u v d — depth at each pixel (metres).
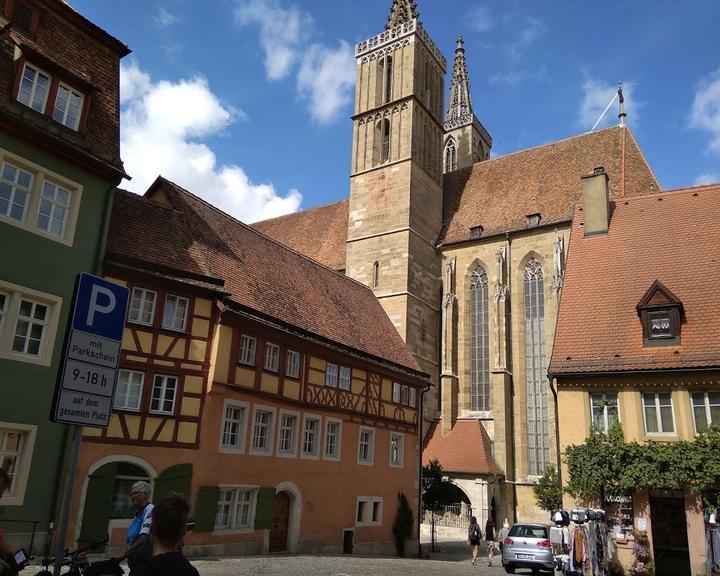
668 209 31.25
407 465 35.09
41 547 17.81
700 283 27.02
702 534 22.31
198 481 22.06
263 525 24.50
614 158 51.12
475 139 82.44
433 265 54.78
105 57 23.19
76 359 7.04
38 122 19.30
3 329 17.73
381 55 59.72
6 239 18.06
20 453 17.91
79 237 20.19
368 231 54.25
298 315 29.36
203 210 29.44
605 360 25.89
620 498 24.33
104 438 19.95
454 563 29.27
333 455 29.36
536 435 46.56
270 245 33.66
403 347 39.59
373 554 31.00
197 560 19.86
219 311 23.77
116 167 21.33
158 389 21.88
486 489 43.19
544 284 48.88
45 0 21.11
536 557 24.55
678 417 24.03
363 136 57.81
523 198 53.91
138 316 21.77
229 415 24.02
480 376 50.41
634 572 22.84
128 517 20.25
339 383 30.41
